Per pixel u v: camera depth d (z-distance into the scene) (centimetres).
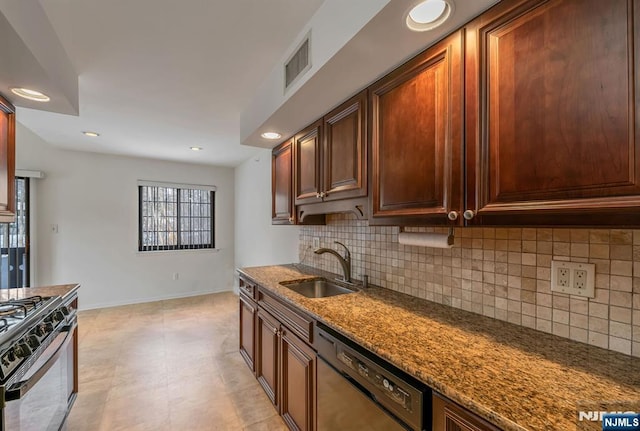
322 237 258
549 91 78
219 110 256
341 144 168
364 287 186
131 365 257
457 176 101
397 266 176
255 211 431
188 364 259
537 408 67
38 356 124
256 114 219
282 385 181
